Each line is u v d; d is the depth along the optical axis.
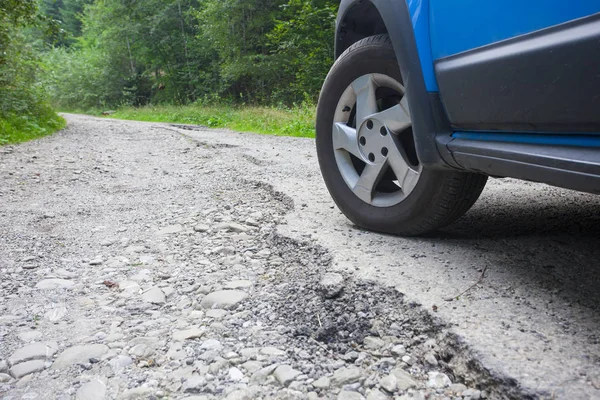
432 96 2.03
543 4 1.51
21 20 11.21
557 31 1.47
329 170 2.81
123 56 37.84
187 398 1.37
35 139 9.95
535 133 1.63
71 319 1.93
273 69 23.81
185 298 2.09
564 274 1.96
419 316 1.67
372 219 2.59
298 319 1.82
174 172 5.58
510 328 1.51
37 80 12.74
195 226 3.22
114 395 1.41
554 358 1.34
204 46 30.73
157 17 32.38
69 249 2.85
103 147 8.45
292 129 11.32
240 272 2.35
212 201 3.98
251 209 3.60
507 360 1.34
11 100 10.95
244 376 1.46
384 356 1.54
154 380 1.47
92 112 36.28
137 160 6.70
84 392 1.43
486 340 1.44
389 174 2.69
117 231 3.21
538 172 1.59
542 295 1.76
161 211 3.72
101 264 2.58
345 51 2.62
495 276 1.95
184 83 32.94
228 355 1.58
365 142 2.55
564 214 2.89
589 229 2.57
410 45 2.07
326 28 21.23
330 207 3.37
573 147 1.50
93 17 37.69
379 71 2.42
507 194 3.54
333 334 1.70
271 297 2.03
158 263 2.57
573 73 1.42
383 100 2.62
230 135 10.73
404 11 2.11
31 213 3.73
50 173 5.60
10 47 11.23
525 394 1.22
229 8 24.33
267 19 24.58
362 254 2.27
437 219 2.33
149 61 35.97
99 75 38.56
